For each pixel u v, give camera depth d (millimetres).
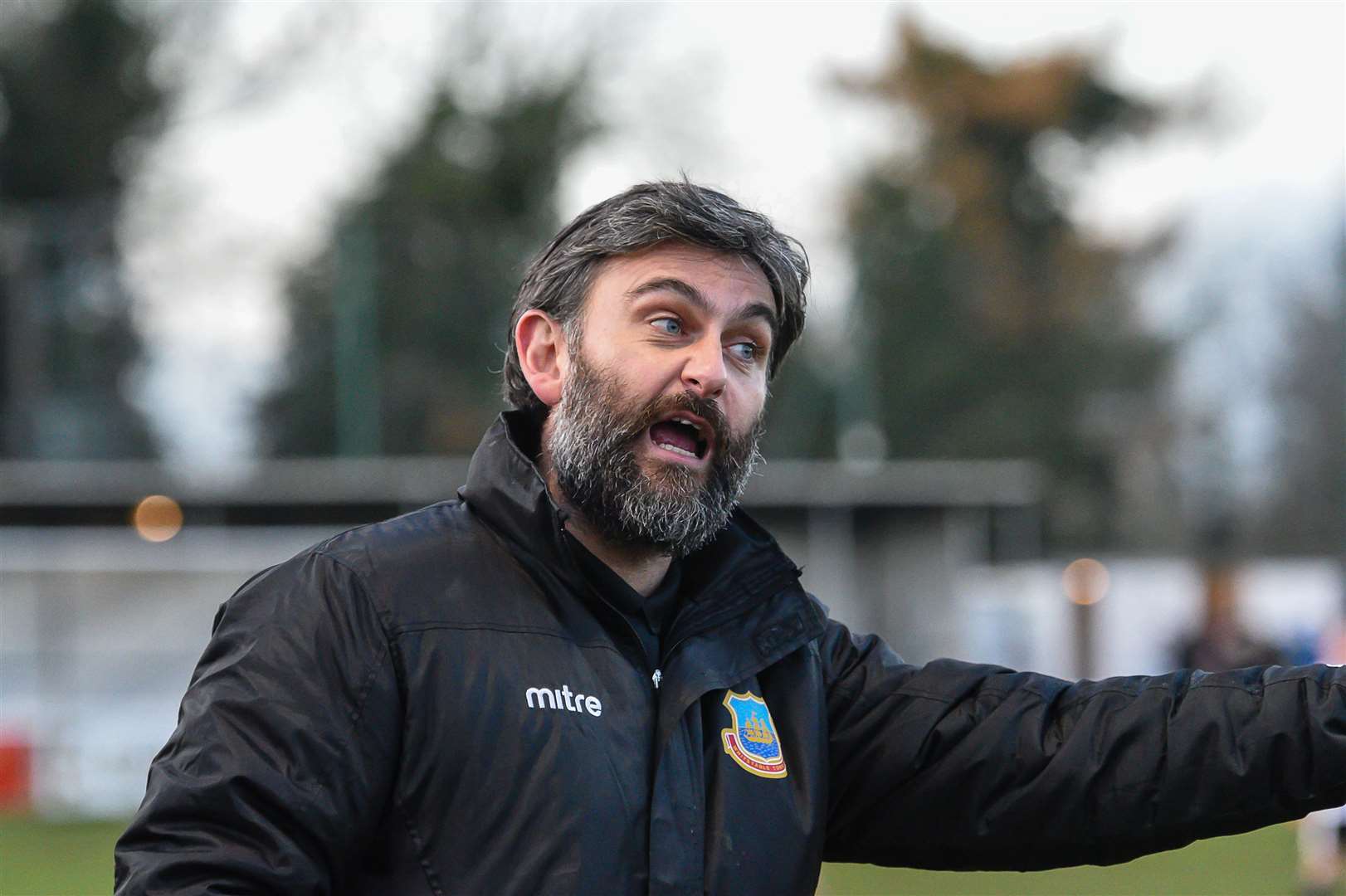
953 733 7914
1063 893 30578
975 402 111312
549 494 7344
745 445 7715
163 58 90562
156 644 49812
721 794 7297
